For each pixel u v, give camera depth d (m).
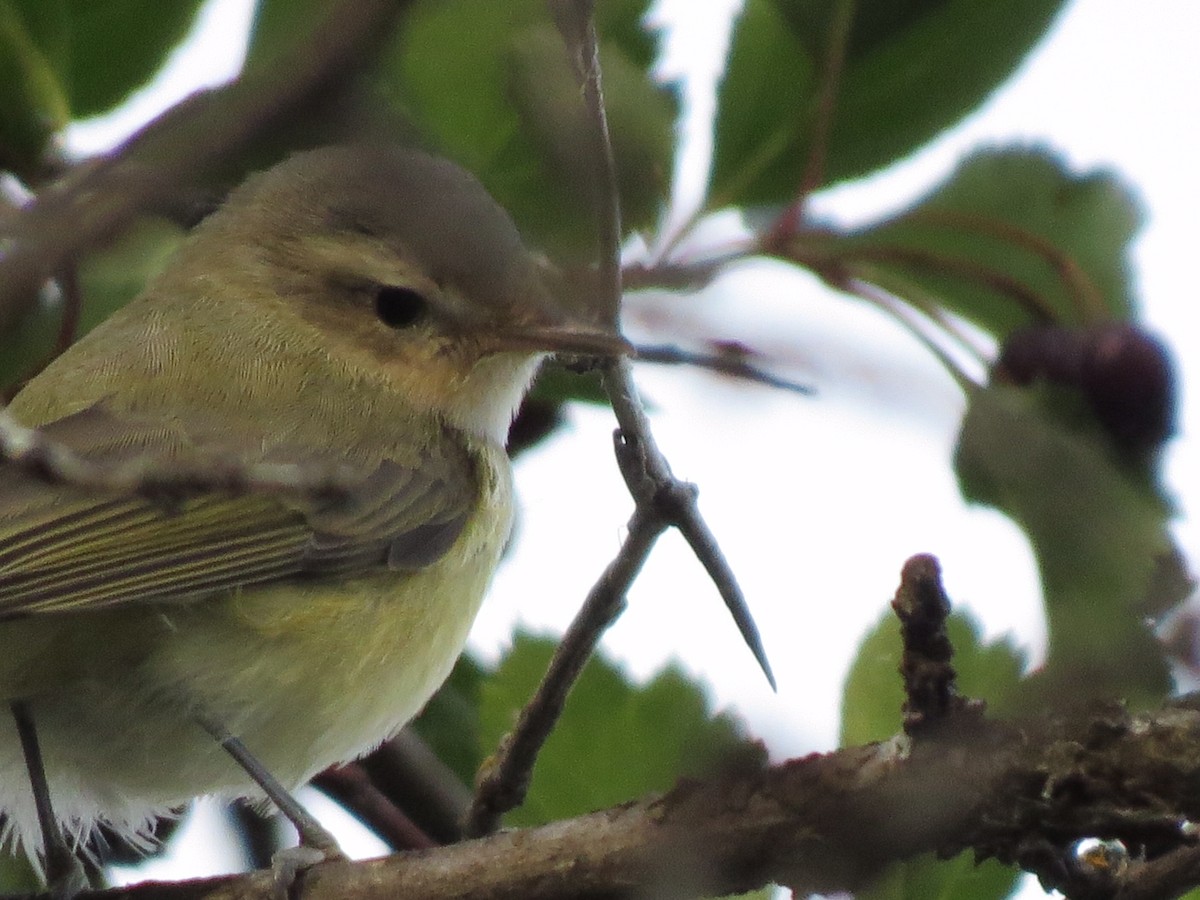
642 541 7.11
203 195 9.71
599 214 7.04
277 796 8.70
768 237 8.54
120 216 5.48
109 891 7.84
